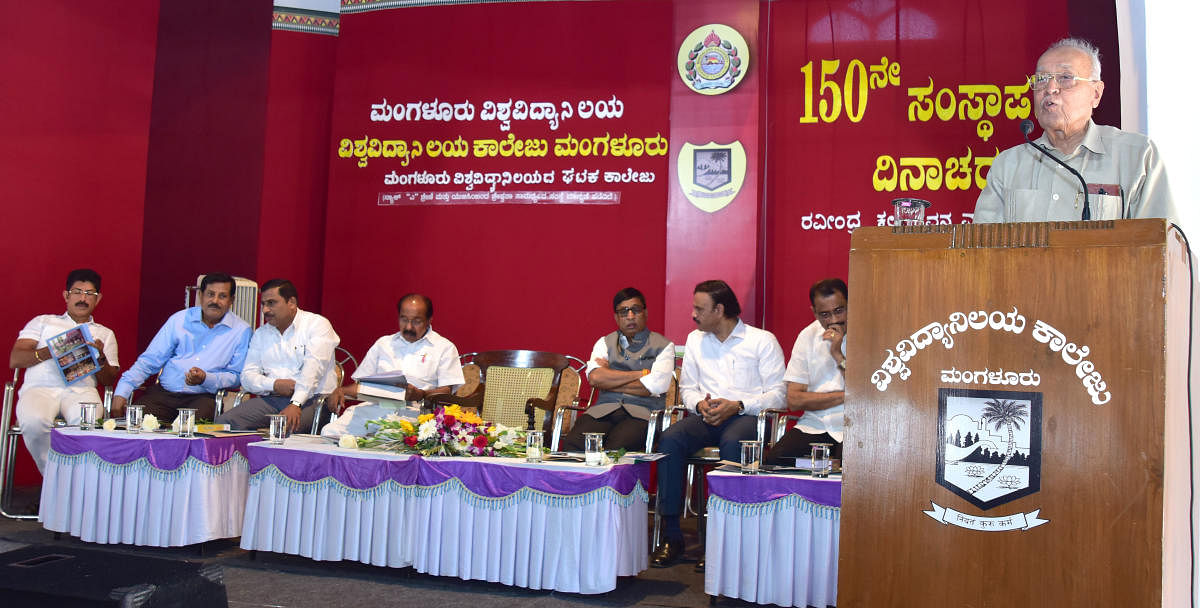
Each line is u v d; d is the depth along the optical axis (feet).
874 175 18.71
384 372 16.89
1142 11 11.94
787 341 18.90
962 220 18.24
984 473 5.16
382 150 20.65
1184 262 5.57
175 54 21.22
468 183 20.29
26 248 18.85
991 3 18.40
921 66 18.69
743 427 13.70
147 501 12.97
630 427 14.43
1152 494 4.78
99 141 19.98
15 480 18.89
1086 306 5.01
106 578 5.66
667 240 19.15
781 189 19.15
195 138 21.13
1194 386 5.97
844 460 5.47
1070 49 7.23
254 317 19.35
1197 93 10.19
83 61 19.72
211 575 6.03
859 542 5.40
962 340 5.27
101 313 19.95
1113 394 4.91
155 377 20.01
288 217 21.38
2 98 18.48
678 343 18.85
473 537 11.39
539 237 19.93
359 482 11.89
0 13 18.45
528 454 11.55
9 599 5.53
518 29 20.30
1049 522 5.00
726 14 19.30
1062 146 7.41
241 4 21.48
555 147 19.97
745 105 19.07
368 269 20.48
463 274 20.17
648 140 19.56
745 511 10.62
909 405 5.36
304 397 15.94
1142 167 7.17
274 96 21.49
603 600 11.09
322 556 12.03
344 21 20.99
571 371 16.84
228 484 13.23
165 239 20.85
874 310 5.49
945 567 5.21
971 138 18.34
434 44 20.62
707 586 10.73
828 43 19.15
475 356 16.96
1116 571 4.83
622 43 19.81
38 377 16.35
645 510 12.03
